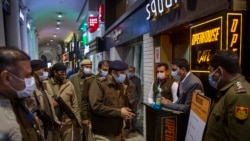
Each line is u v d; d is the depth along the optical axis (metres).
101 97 2.59
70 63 22.98
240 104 1.48
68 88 3.47
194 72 2.92
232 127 1.50
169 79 3.39
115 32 7.59
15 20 6.48
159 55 4.24
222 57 1.69
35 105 1.89
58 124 2.59
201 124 1.84
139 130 5.36
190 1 2.95
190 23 3.08
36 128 1.42
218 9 2.38
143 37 5.02
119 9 8.51
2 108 1.11
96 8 10.70
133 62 6.95
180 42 3.88
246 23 2.29
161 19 3.89
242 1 2.28
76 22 17.64
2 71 1.20
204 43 2.69
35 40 17.55
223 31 2.31
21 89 1.26
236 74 1.67
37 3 12.19
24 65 1.26
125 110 2.55
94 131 2.64
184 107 2.46
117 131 2.64
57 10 14.52
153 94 3.57
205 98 1.82
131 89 5.12
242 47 2.30
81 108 3.54
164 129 2.44
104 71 3.30
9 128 1.06
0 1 4.70
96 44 10.45
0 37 4.62
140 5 4.89
